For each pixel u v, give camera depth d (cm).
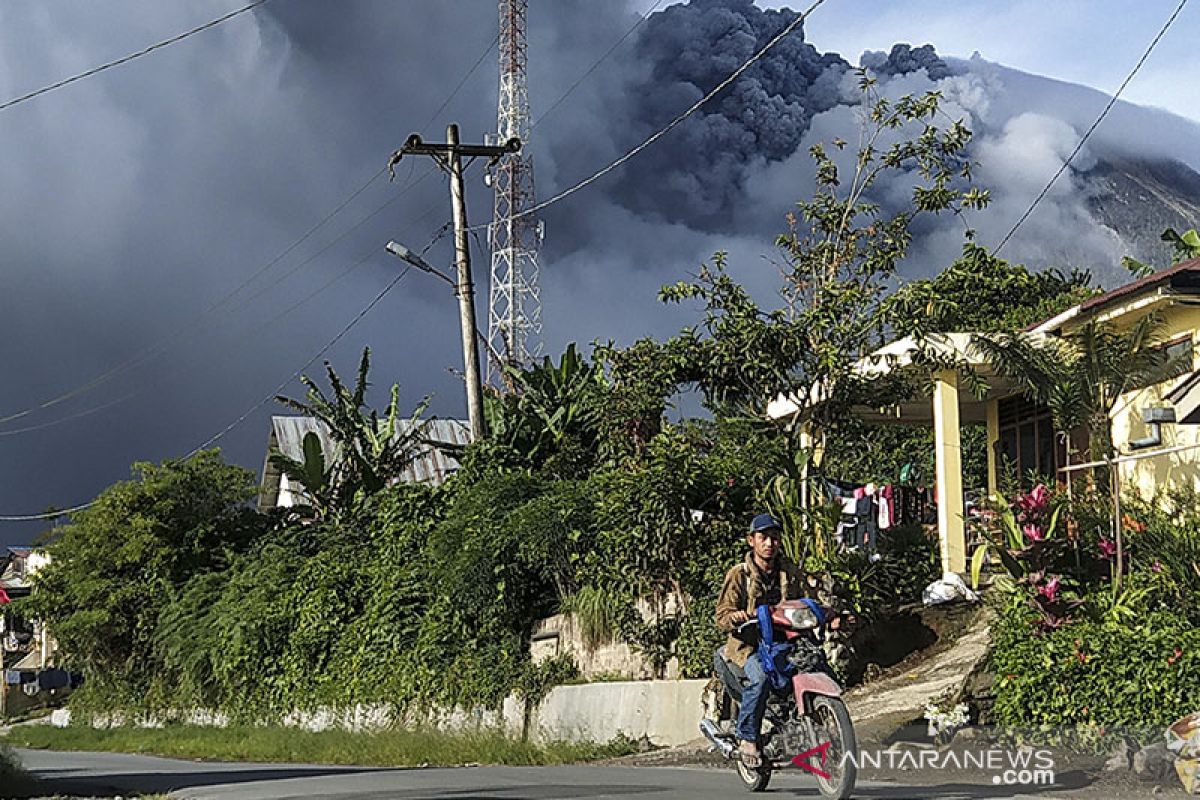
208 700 3250
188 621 3353
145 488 3753
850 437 2166
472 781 1327
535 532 2181
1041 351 1745
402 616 2562
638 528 1944
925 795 1017
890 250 1967
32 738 3509
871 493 1988
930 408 2525
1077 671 1207
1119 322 1916
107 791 1515
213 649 3158
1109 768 1159
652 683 1819
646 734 1812
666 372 1934
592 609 2053
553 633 2184
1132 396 2005
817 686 952
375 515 2991
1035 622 1310
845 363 1870
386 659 2538
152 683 3609
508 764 1786
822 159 1995
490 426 3005
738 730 995
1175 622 1269
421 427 3453
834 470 2334
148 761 2303
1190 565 1491
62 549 3841
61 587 3894
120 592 3678
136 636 3675
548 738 1933
